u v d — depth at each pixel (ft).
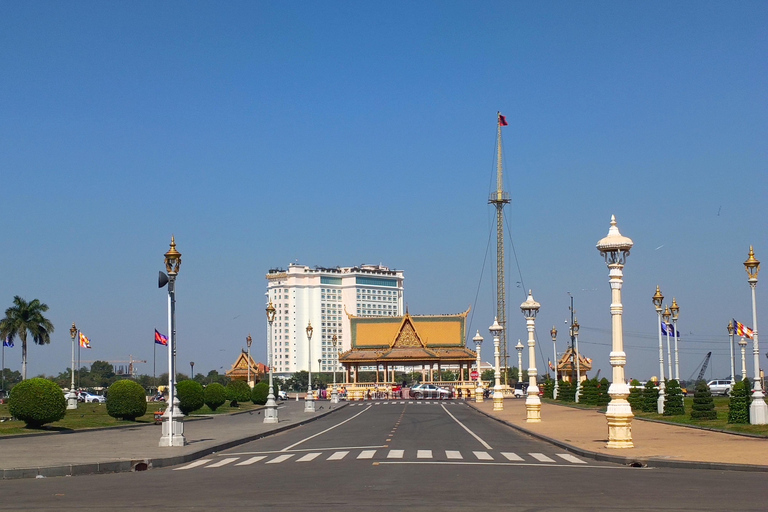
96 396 355.36
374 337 419.13
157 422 184.24
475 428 157.69
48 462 90.02
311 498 59.52
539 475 74.90
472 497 59.36
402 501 57.31
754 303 137.80
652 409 201.57
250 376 412.77
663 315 213.05
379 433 142.61
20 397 151.84
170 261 116.57
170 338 116.98
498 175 511.81
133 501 60.29
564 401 301.02
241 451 112.68
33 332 368.48
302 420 190.08
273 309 191.01
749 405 145.18
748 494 61.46
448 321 415.85
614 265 105.19
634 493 61.87
